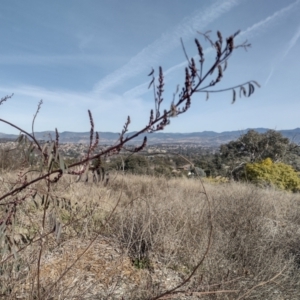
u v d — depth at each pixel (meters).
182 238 3.86
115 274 3.01
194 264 3.29
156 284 2.86
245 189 7.72
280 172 11.89
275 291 3.00
